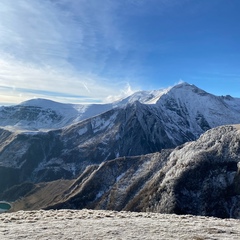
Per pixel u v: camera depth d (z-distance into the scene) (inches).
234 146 4534.9
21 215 962.1
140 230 732.7
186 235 695.7
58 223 810.2
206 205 3747.5
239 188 3801.7
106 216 968.3
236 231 767.7
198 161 4463.6
